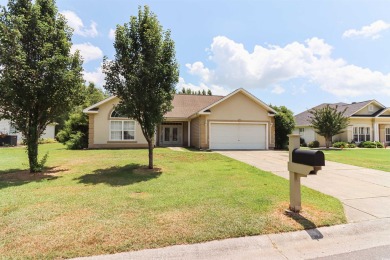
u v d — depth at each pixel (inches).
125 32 358.6
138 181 293.9
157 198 220.1
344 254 134.1
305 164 171.0
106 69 362.9
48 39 350.0
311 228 161.8
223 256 130.6
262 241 145.5
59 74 332.8
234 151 663.8
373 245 145.3
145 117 369.1
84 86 390.3
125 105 357.1
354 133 1003.3
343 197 239.8
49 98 343.9
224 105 721.6
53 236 143.4
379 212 196.4
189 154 559.5
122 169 377.4
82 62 377.7
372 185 291.0
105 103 771.4
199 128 724.0
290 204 190.2
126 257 125.3
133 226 157.5
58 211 185.8
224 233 149.8
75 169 378.0
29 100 333.1
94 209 190.4
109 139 772.6
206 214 178.9
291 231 156.8
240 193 237.0
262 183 284.4
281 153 617.9
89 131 759.1
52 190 251.4
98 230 151.3
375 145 928.3
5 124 1022.4
